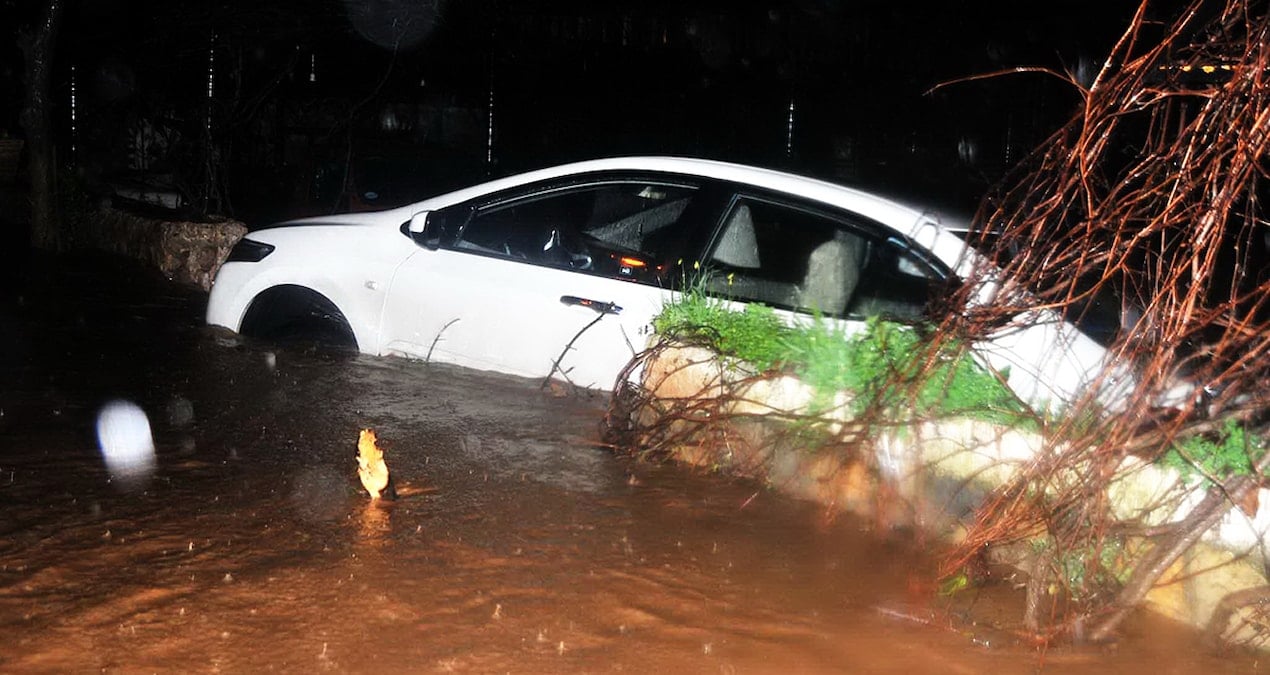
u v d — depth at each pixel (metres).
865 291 5.97
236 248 7.97
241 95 14.22
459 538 4.57
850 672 3.62
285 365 7.23
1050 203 4.35
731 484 5.41
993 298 4.80
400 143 17.47
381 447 5.76
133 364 7.29
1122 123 4.67
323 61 16.84
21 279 10.41
